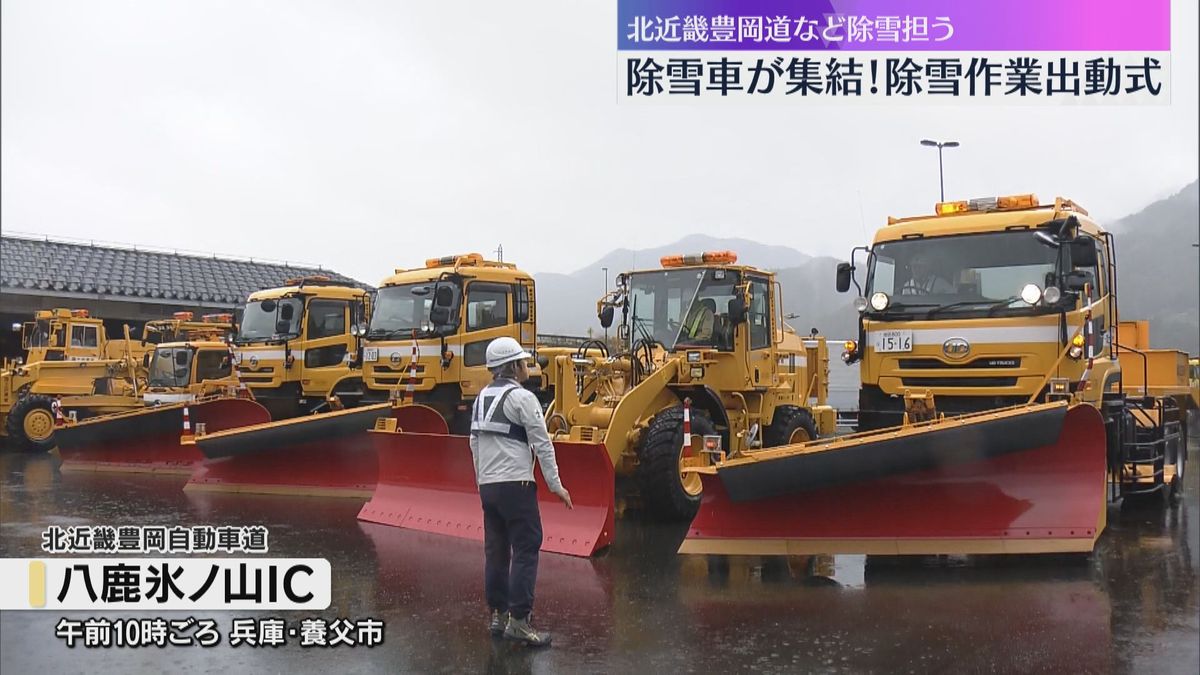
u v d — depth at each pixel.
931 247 8.08
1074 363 7.40
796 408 10.79
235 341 15.46
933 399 7.77
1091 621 5.54
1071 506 6.60
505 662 5.17
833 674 4.83
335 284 15.88
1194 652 5.00
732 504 7.06
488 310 12.31
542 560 7.47
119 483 12.47
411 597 6.53
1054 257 7.59
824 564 7.07
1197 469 13.32
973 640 5.27
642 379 9.23
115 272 23.83
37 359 18.64
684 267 9.91
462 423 11.92
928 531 6.77
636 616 5.93
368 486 10.86
